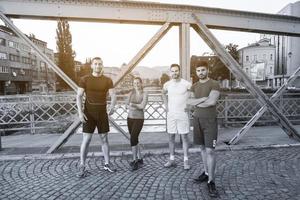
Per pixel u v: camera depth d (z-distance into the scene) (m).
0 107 9.26
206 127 4.00
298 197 3.71
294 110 10.55
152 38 6.23
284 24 7.38
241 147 6.41
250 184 4.19
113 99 5.08
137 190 4.01
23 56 64.75
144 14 6.23
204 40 6.85
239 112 9.94
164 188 4.08
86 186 4.19
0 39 54.12
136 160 5.05
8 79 57.00
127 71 6.08
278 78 67.44
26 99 14.98
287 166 5.05
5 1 5.72
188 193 3.88
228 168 4.97
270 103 6.70
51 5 5.87
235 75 6.69
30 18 6.09
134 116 5.11
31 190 4.05
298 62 57.25
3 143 7.35
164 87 5.22
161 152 6.07
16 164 5.38
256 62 76.25
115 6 6.11
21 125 11.32
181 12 6.41
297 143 6.80
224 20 6.81
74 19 6.17
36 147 6.76
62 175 4.71
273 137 7.59
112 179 4.49
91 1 5.99
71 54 47.97
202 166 5.11
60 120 10.91
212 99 3.90
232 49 51.41
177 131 5.00
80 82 4.75
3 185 4.27
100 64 4.75
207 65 4.10
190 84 4.98
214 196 3.73
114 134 8.51
